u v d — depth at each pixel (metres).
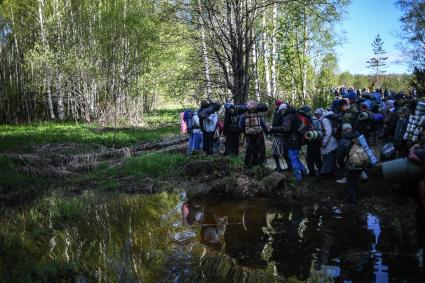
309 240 6.03
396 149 7.20
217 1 14.74
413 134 6.47
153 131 21.31
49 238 6.45
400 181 4.13
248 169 10.14
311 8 16.95
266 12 21.20
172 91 17.61
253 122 10.18
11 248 6.04
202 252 5.70
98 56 28.38
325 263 5.19
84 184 10.52
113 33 27.86
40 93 31.39
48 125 25.84
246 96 14.55
